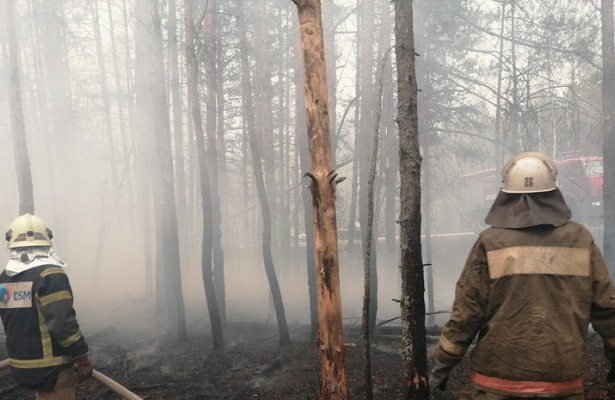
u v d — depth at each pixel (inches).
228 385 204.1
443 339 86.8
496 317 82.4
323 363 96.9
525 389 79.2
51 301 116.2
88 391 199.5
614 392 159.2
